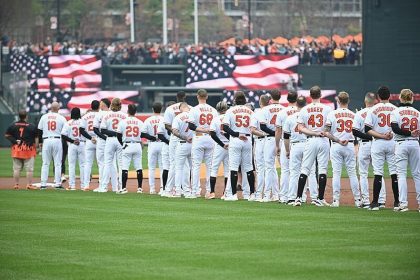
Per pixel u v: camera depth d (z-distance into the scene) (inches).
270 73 3144.7
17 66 3265.3
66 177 1819.6
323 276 740.0
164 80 3358.8
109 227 1023.6
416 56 2420.0
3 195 1440.7
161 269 778.2
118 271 773.3
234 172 1328.7
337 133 1220.5
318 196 1247.5
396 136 1173.7
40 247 893.2
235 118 1314.0
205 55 3193.9
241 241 911.0
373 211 1167.0
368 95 1211.9
